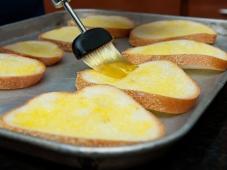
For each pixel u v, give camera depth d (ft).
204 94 1.07
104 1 2.73
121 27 1.68
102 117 0.85
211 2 2.52
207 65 1.26
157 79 1.08
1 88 1.18
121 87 1.04
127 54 1.35
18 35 1.65
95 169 0.72
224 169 0.77
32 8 2.00
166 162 0.79
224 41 1.58
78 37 1.13
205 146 0.85
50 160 0.76
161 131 0.80
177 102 0.96
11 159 0.81
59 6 1.19
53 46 1.51
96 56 1.16
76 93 0.95
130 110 0.87
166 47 1.36
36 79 1.21
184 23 1.68
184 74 1.09
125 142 0.75
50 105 0.90
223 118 0.97
